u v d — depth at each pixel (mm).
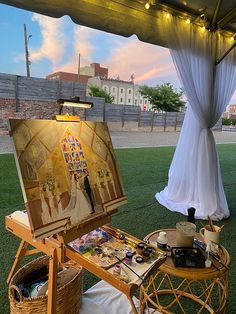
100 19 1959
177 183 3338
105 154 1416
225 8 2641
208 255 1326
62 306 1294
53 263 1148
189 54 2705
